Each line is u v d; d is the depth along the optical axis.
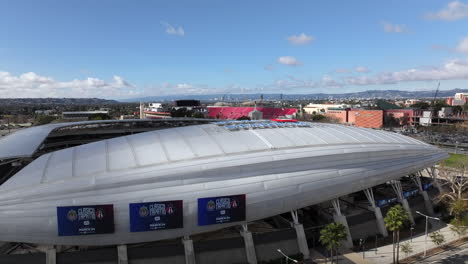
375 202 61.75
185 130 60.66
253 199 49.31
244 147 53.44
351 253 51.97
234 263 47.12
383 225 58.22
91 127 113.31
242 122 68.94
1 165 69.25
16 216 41.44
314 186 53.66
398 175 63.41
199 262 46.00
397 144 65.81
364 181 58.72
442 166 87.12
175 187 46.38
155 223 45.03
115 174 44.94
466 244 54.69
